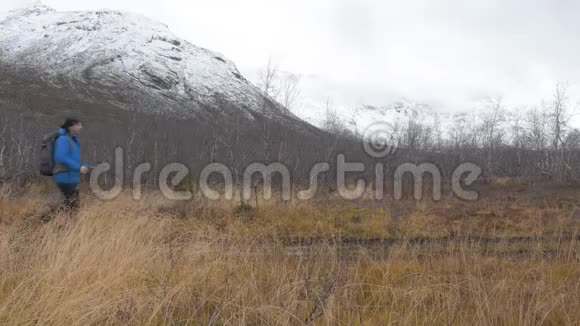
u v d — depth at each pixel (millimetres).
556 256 5223
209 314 3529
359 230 8586
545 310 3490
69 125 6180
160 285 3686
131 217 5844
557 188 21359
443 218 10422
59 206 6008
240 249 4996
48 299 3340
